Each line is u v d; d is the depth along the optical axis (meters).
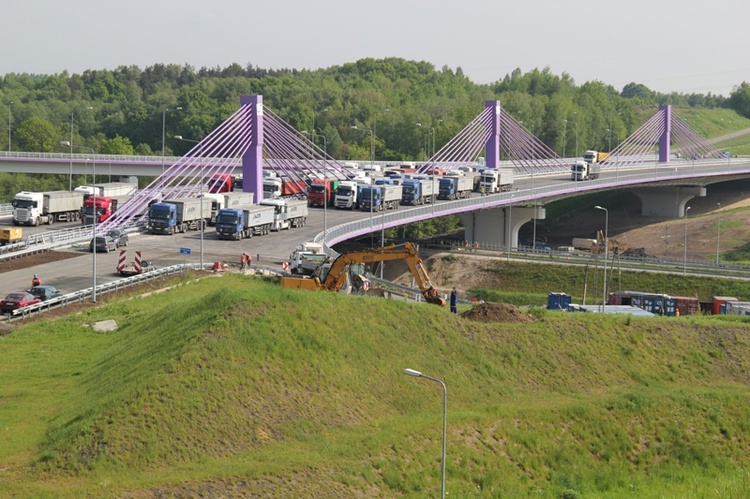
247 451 145.38
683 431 177.88
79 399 160.62
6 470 135.12
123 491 126.75
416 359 181.12
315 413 157.88
